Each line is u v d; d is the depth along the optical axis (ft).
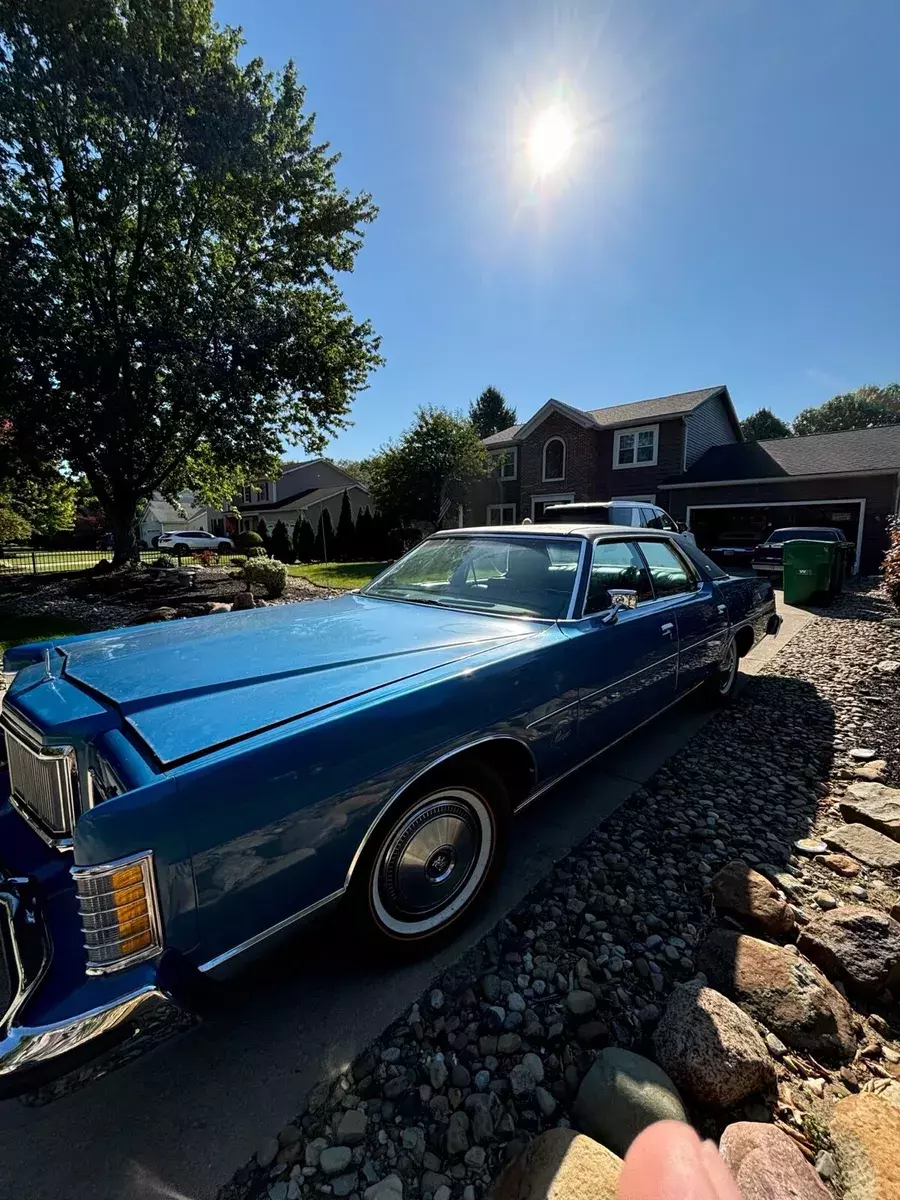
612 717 9.64
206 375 48.93
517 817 9.77
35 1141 4.74
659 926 7.18
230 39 48.37
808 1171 4.25
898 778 10.90
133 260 51.52
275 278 56.39
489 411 154.10
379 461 82.69
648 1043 5.62
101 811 4.06
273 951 5.05
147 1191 4.37
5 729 5.90
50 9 40.11
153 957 4.23
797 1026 5.68
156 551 114.32
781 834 9.25
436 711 6.29
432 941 6.74
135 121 46.55
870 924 6.79
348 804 5.42
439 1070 5.32
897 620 24.99
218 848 4.52
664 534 13.24
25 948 4.35
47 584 48.03
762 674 18.40
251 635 8.10
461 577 10.91
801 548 32.35
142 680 6.01
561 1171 4.17
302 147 52.47
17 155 45.65
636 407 71.46
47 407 46.91
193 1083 5.21
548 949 6.81
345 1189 4.39
